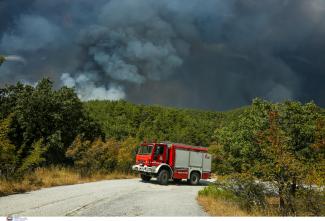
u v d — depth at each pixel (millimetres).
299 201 11930
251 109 17125
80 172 25141
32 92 33469
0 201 12070
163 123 97312
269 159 12984
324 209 11570
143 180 27188
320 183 11266
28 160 17891
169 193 18344
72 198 13719
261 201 13336
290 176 12070
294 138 15727
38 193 14781
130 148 32719
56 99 34188
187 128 87688
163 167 25203
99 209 11570
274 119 13859
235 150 16938
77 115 36594
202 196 16188
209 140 81312
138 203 13539
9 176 16391
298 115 16094
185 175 26250
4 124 16703
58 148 32469
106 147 28375
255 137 15266
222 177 14906
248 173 13688
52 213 10344
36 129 32750
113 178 27609
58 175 22531
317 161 13938
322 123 15602
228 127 19031
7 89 32906
